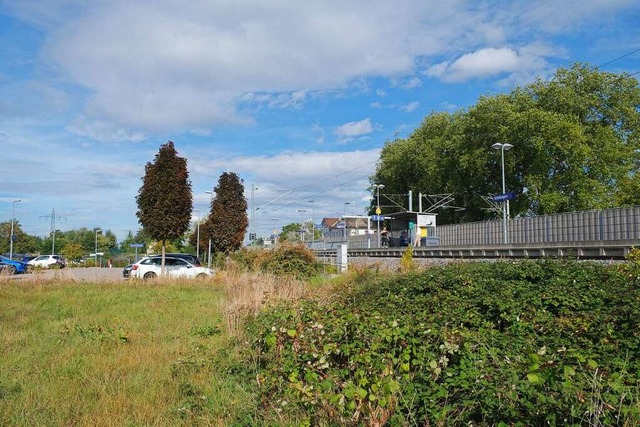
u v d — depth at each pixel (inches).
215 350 312.0
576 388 142.0
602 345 225.5
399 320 231.3
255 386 232.2
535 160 1662.2
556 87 1726.1
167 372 271.4
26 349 331.9
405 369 177.0
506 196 1332.4
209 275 940.0
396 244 1957.4
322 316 259.0
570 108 1708.9
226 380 250.7
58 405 219.8
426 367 180.1
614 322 258.7
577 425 133.3
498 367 177.5
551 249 930.7
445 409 153.9
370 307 375.9
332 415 171.5
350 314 226.1
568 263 430.9
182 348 334.0
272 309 305.1
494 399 150.9
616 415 138.5
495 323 306.2
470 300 348.2
